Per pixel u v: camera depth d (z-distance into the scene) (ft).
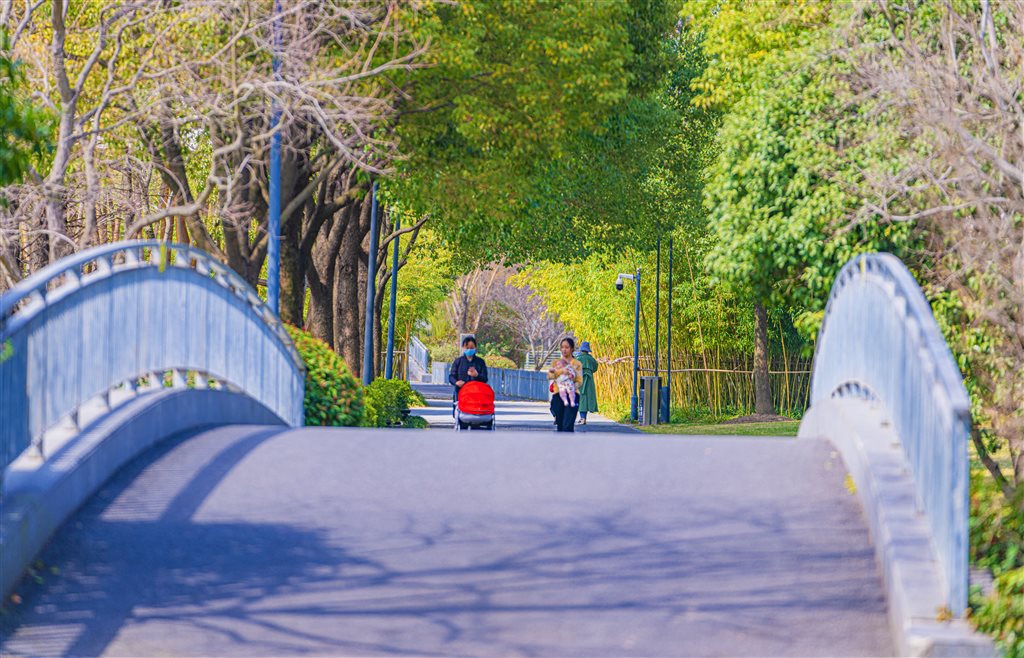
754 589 44.55
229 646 40.60
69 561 46.68
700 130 239.09
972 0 98.78
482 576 45.88
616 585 44.98
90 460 53.11
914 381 47.29
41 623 41.96
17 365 47.24
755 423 226.38
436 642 40.93
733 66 131.23
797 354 259.60
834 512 51.70
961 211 94.68
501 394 450.30
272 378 88.74
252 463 59.41
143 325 64.03
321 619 42.50
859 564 46.44
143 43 119.14
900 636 38.81
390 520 51.44
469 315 562.25
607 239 231.09
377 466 59.21
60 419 52.49
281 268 151.43
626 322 279.69
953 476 38.37
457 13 142.82
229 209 125.18
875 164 99.14
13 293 45.96
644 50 196.95
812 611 42.86
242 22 119.75
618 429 199.62
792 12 119.34
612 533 49.90
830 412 65.36
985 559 44.32
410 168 155.53
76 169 124.06
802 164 108.99
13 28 112.68
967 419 38.40
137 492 54.29
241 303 81.35
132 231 112.06
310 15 122.31
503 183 155.84
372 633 41.55
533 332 592.19
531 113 153.07
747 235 114.52
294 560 47.37
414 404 263.29
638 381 263.90
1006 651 35.76
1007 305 89.71
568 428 126.00
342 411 100.94
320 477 57.26
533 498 54.19
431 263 363.76
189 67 113.70
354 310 204.54
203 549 48.21
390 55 138.82
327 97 114.11
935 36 102.63
